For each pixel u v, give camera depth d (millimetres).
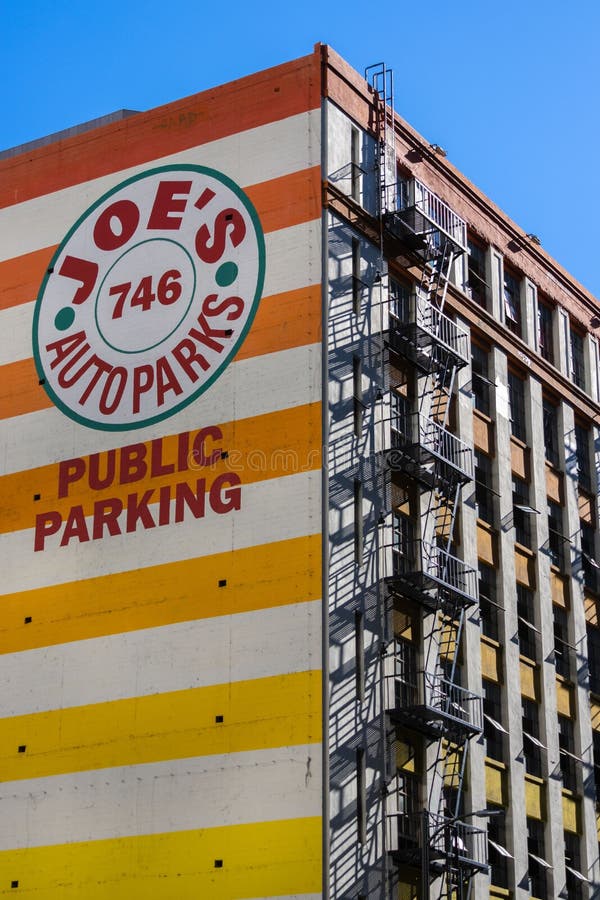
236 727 53875
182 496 58156
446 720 55875
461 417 65625
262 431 57062
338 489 55469
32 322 64750
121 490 59781
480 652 63062
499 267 72062
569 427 75062
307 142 59938
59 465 61750
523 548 68500
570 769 67875
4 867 57000
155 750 55344
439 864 53844
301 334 57375
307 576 54188
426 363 61250
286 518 55375
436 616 59062
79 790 56500
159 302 61500
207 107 63094
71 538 60344
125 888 54188
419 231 61844
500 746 63281
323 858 50594
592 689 71812
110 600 58469
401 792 54844
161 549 57906
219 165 61844
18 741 58562
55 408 62812
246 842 52250
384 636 55719
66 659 58656
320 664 52875
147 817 54656
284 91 61250
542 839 64188
